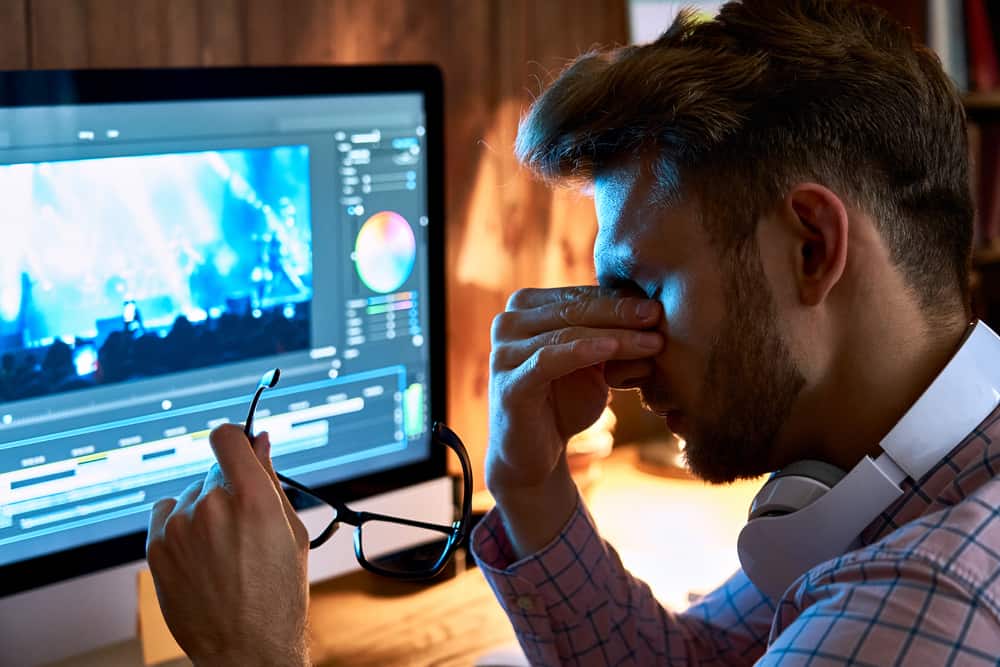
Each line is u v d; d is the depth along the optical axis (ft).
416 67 4.25
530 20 5.50
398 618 4.39
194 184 3.69
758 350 2.61
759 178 2.53
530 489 3.43
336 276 4.13
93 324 3.51
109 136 3.48
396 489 4.39
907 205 2.57
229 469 2.54
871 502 2.57
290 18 4.62
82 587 3.58
